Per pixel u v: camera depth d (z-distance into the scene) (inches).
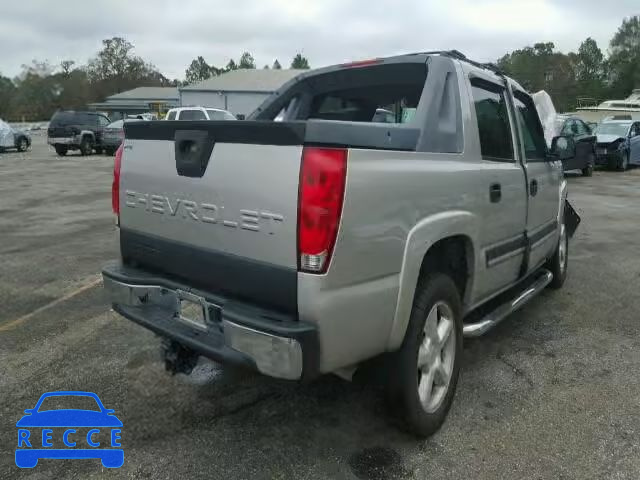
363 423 127.6
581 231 353.4
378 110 178.5
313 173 91.6
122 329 181.2
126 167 128.9
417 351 114.2
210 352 104.4
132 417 129.6
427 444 120.2
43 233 335.3
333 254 92.9
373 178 98.0
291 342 92.0
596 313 203.3
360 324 99.8
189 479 108.0
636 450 118.4
